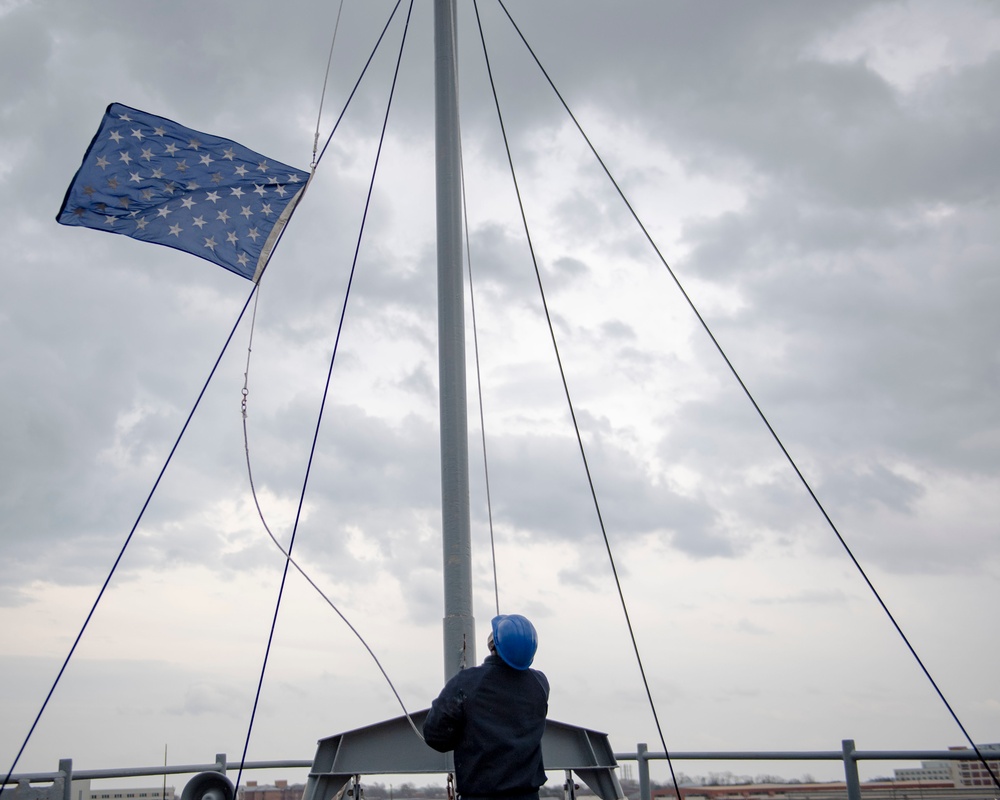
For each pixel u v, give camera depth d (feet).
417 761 27.14
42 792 30.45
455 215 31.83
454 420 29.48
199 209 39.04
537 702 20.21
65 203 38.34
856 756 32.81
